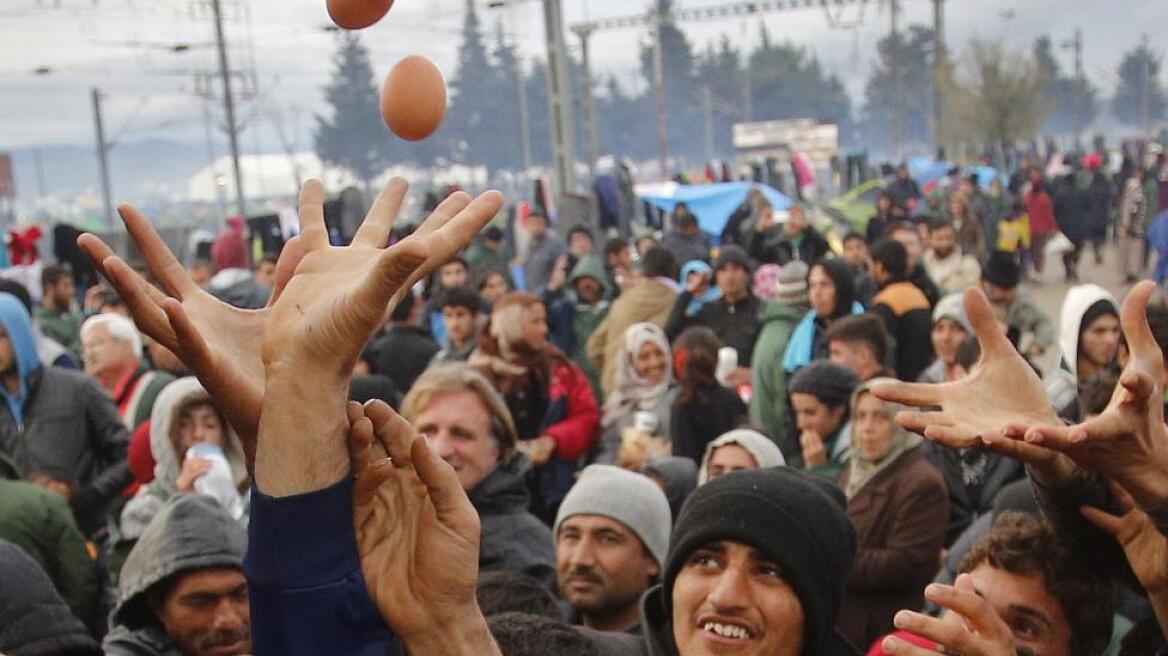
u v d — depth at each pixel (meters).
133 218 1.57
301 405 1.47
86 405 6.11
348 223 12.70
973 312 1.92
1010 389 1.90
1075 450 1.80
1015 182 30.77
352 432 1.51
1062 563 2.56
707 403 6.25
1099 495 2.08
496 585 3.09
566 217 18.61
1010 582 2.61
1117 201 29.09
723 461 4.40
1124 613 2.91
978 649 1.85
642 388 6.55
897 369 7.67
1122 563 2.15
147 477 5.41
